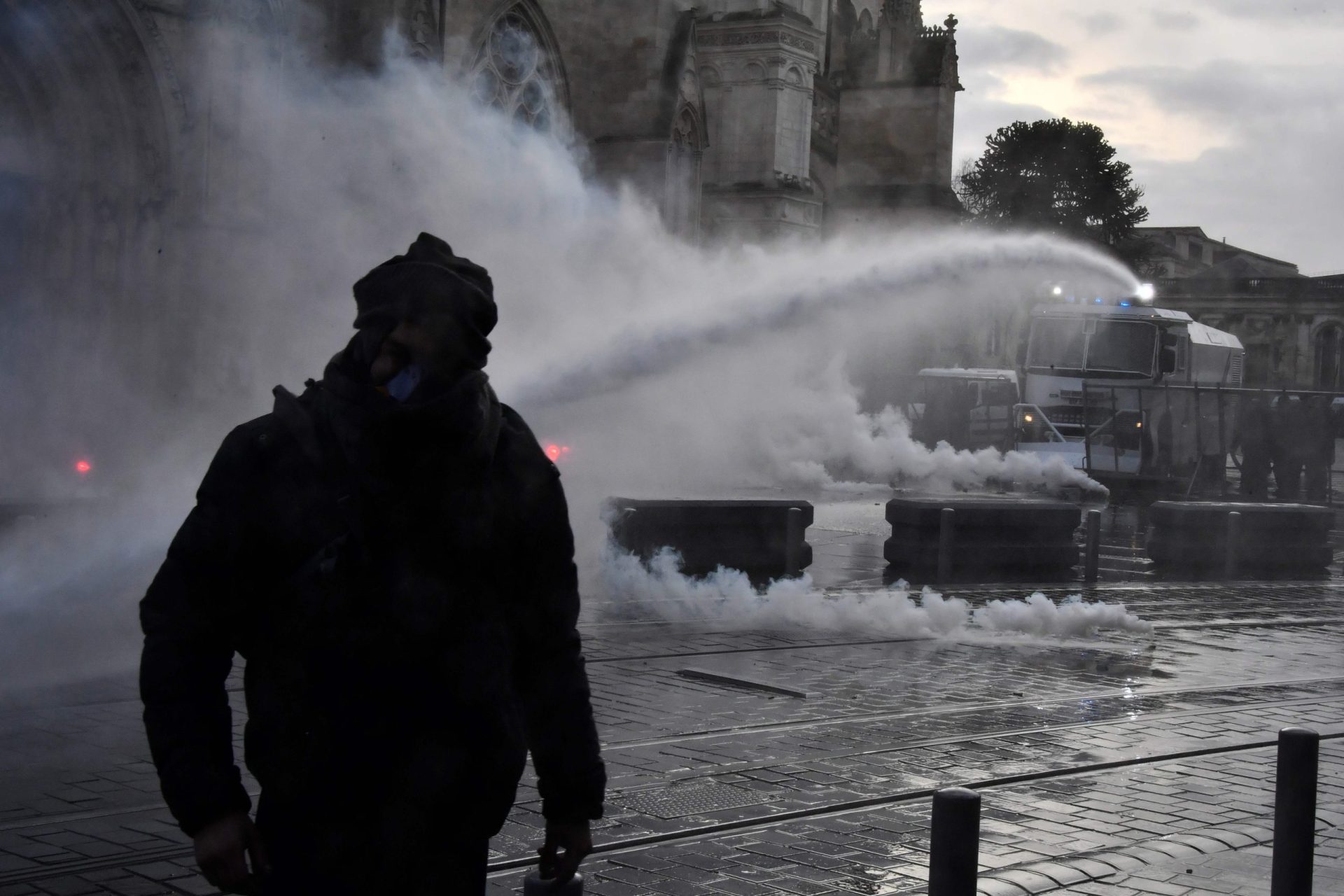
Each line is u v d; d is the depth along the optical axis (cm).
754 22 3988
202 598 272
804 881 614
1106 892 602
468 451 277
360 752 273
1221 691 1120
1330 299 9481
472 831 283
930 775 804
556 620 299
